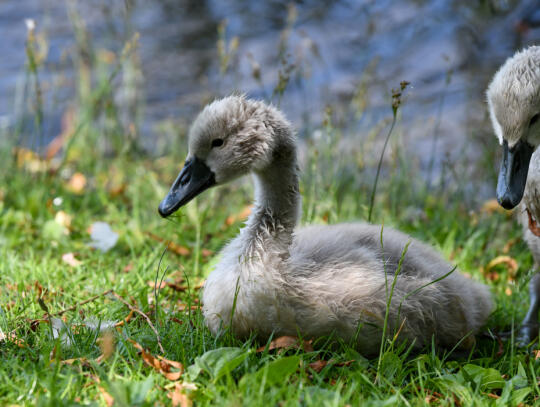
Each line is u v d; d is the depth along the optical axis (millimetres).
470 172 13742
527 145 6660
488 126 14320
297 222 6730
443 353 6785
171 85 18078
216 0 23250
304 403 5199
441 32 19609
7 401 5141
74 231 9898
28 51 10859
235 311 6297
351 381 5641
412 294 6422
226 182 6758
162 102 17281
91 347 6145
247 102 6707
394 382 5812
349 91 17078
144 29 21297
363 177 12250
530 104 6520
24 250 9102
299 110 16359
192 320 6828
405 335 6371
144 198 11531
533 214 7410
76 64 16875
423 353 6574
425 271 6883
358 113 13438
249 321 6270
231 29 21000
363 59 18750
